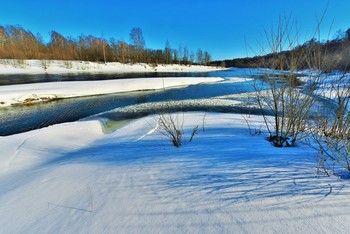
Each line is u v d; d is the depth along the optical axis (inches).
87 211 57.6
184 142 135.7
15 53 1336.1
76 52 1658.5
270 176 67.1
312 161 77.1
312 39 102.1
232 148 105.3
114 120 294.5
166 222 49.9
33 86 532.4
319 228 43.5
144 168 84.9
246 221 47.6
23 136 190.2
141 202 59.2
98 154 119.6
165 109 362.3
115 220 52.4
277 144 111.0
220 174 72.0
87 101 449.4
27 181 87.6
